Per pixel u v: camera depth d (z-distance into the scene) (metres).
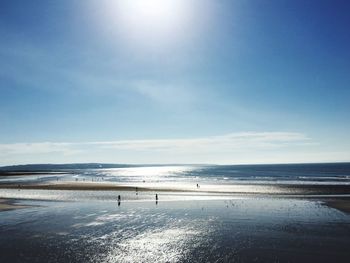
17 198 57.41
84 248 24.83
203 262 21.47
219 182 104.94
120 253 23.53
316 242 25.75
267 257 22.27
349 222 33.09
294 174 162.50
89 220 35.84
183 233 29.45
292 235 28.09
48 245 25.69
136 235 28.83
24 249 24.67
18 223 34.34
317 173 170.50
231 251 23.73
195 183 101.25
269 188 73.62
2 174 193.12
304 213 38.94
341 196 56.28
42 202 51.53
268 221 34.34
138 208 44.50
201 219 36.03
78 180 128.88
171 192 67.00
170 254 23.22
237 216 37.59
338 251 23.39
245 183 96.62
